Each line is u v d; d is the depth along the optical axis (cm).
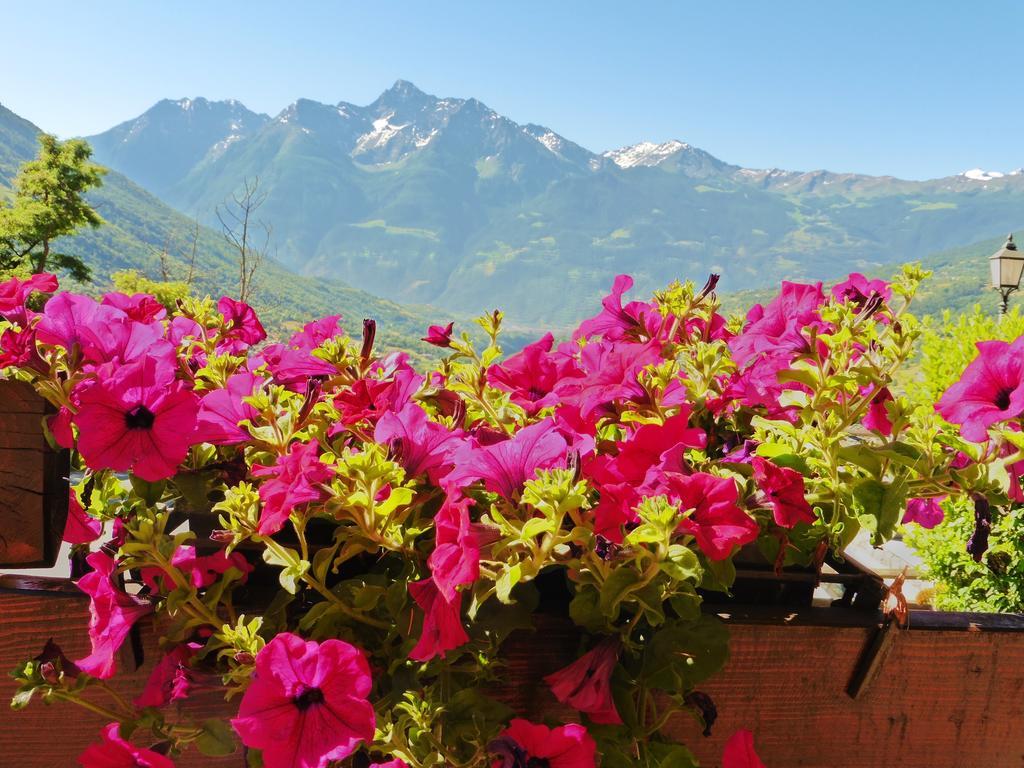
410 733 89
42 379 97
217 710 107
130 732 100
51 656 100
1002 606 345
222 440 103
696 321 147
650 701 101
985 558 353
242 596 106
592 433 110
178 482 105
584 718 97
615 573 87
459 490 86
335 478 93
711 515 87
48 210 2341
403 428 97
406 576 96
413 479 96
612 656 94
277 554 92
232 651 93
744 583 110
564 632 104
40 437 98
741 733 100
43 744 110
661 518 81
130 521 102
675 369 119
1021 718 114
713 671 94
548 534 82
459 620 84
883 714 112
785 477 97
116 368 100
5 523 98
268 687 82
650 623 89
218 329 135
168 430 98
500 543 83
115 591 99
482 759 90
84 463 114
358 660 83
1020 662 112
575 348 139
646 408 108
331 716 83
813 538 105
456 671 98
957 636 110
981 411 92
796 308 120
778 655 108
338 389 117
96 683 102
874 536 98
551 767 90
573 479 87
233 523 91
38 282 111
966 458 104
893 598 107
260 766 94
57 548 102
